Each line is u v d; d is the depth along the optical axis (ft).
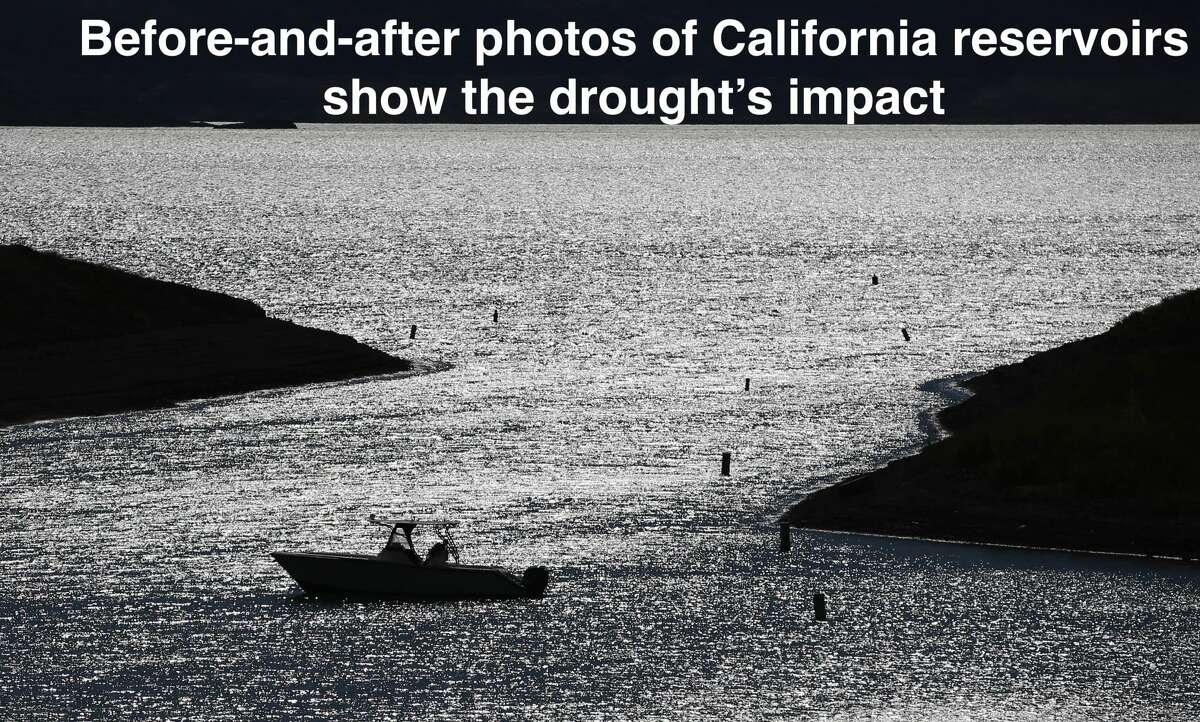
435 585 185.16
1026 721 147.84
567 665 163.73
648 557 205.05
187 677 158.20
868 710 151.33
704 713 150.10
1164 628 175.52
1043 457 241.14
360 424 297.94
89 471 250.78
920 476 245.45
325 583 185.16
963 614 181.06
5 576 191.11
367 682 157.58
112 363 339.16
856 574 197.47
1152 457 236.84
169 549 204.44
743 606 184.14
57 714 147.64
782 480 251.60
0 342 346.33
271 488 241.14
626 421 305.32
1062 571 197.88
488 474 254.27
